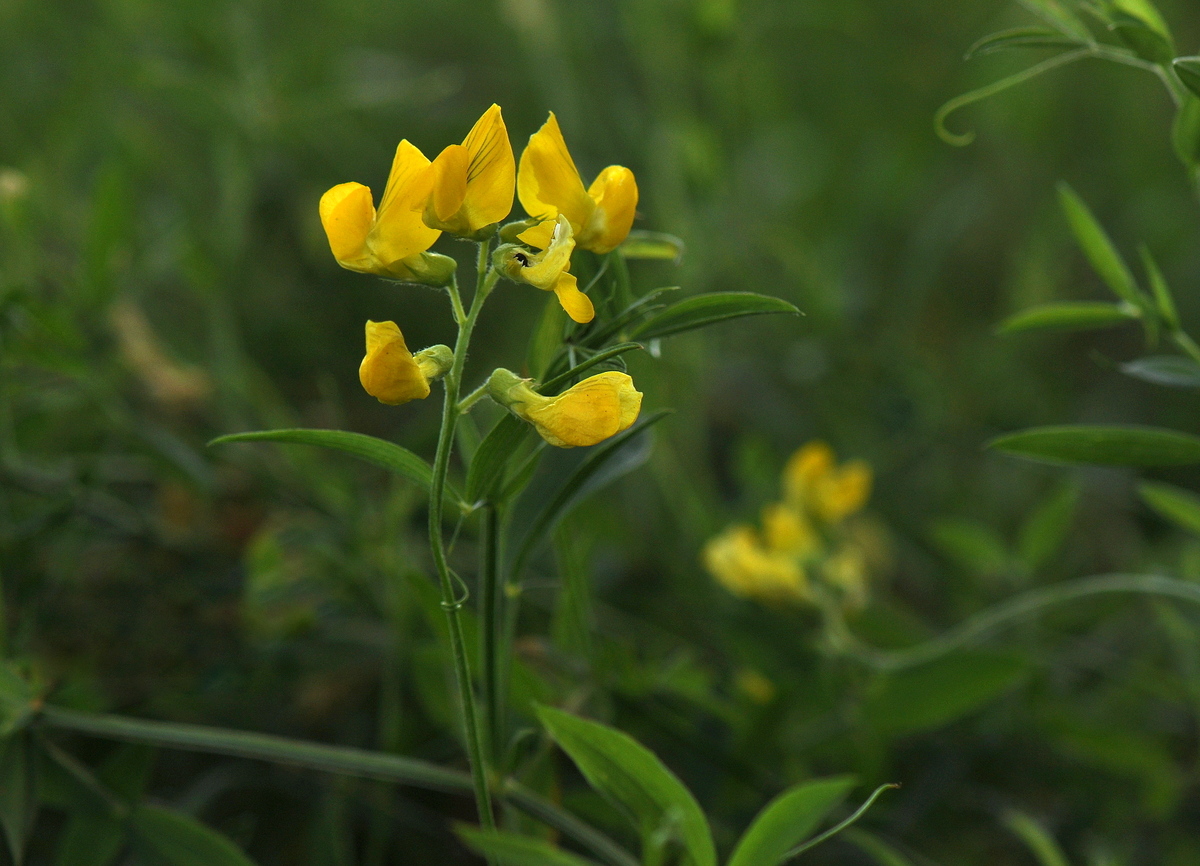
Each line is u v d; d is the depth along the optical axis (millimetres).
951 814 482
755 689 490
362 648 467
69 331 470
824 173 851
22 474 476
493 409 601
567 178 346
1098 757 491
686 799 361
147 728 400
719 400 732
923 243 751
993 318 810
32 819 399
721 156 685
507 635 389
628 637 532
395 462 354
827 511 515
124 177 538
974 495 709
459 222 346
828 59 931
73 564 491
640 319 367
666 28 678
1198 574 502
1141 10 373
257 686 460
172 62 694
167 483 550
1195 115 371
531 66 741
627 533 592
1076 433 381
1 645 434
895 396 696
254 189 689
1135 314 396
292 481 548
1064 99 863
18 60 742
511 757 385
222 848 405
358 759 394
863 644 517
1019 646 542
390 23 881
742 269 703
